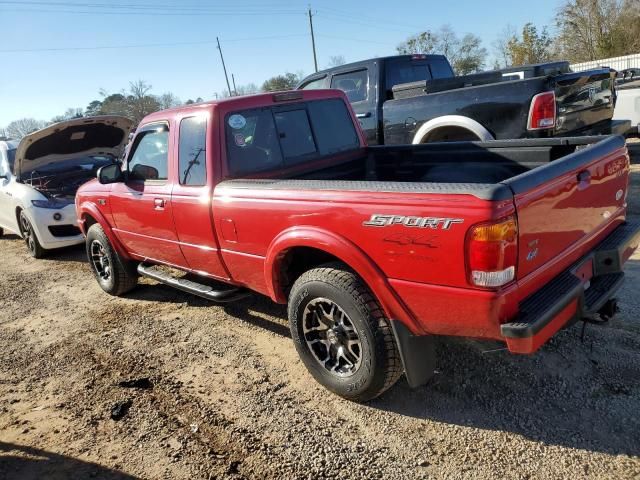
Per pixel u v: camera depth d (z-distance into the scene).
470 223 2.50
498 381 3.47
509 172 4.23
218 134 4.00
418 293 2.80
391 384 3.22
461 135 6.66
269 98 4.36
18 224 8.61
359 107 7.78
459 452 2.88
